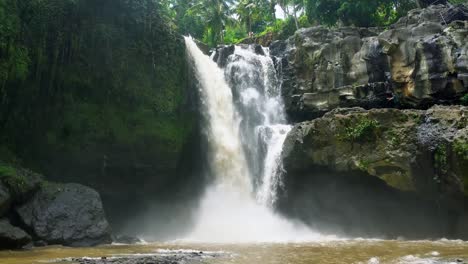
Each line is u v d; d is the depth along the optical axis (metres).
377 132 23.31
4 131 23.45
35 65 24.12
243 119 32.59
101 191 25.64
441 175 21.41
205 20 62.75
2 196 19.19
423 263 12.90
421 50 27.73
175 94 27.91
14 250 17.86
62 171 24.62
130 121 26.11
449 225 22.31
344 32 33.28
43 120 24.41
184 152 28.38
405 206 23.12
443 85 26.70
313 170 25.27
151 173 26.52
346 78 31.52
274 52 36.97
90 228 20.81
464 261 13.13
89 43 25.78
